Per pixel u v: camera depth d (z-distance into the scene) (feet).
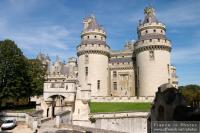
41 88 201.67
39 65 212.02
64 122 142.20
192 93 283.59
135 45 224.74
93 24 232.73
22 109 178.60
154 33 214.90
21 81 180.65
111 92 236.84
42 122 138.62
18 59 179.11
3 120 135.85
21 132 120.26
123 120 159.84
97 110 171.32
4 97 174.70
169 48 213.46
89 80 219.61
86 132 117.29
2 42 179.73
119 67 237.86
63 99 168.55
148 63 209.87
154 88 205.87
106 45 228.84
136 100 195.93
